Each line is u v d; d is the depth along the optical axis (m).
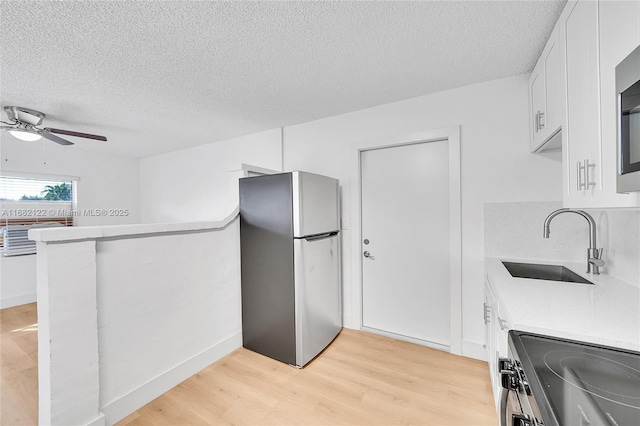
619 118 0.79
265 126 3.36
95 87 2.27
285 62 1.92
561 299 1.26
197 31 1.57
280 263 2.27
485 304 1.96
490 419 1.60
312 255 2.32
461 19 1.50
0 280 3.72
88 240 1.48
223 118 3.06
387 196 2.74
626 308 1.15
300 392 1.88
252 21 1.50
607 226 1.70
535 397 0.69
